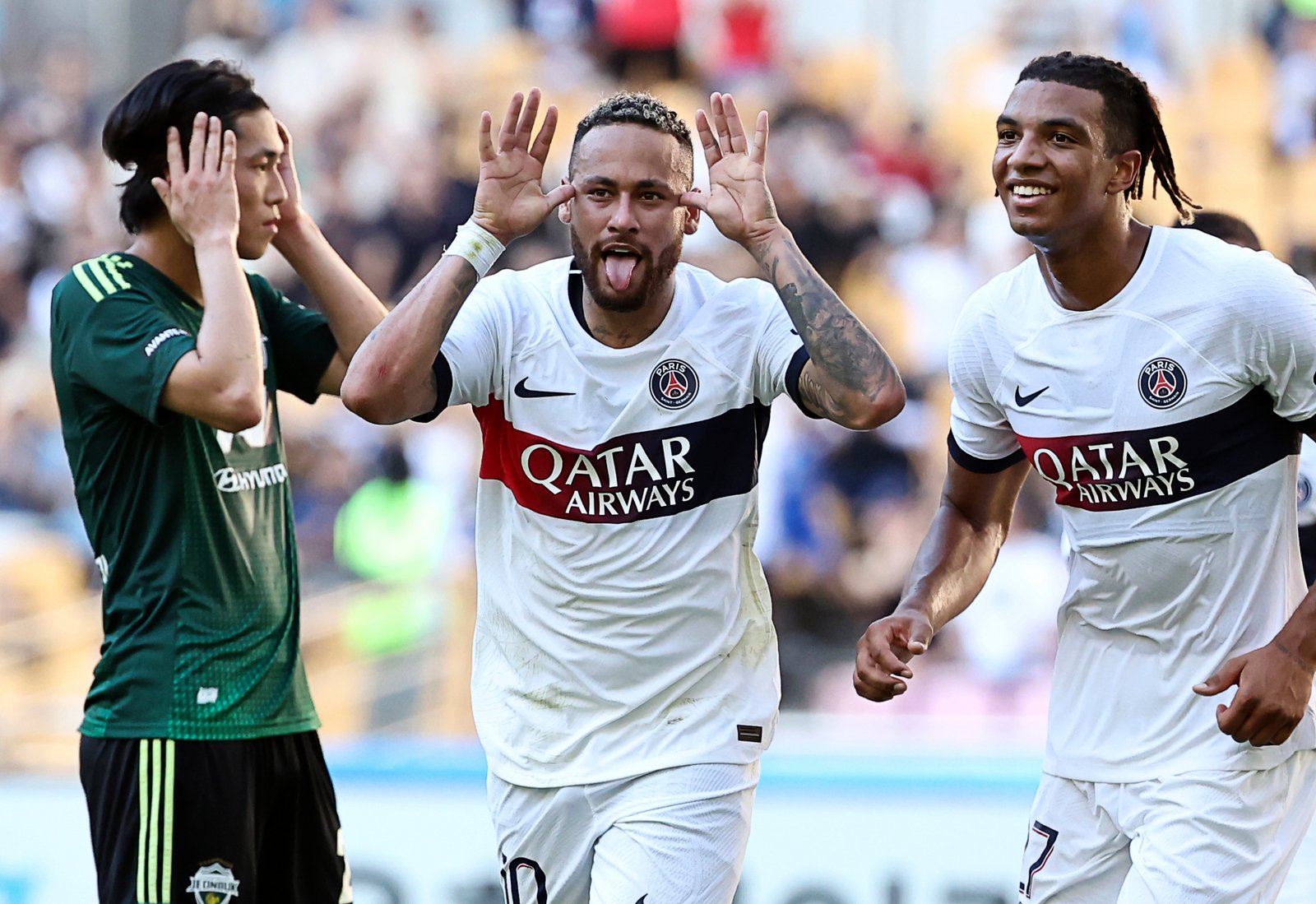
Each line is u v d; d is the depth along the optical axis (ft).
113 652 42.19
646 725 41.93
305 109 128.98
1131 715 42.24
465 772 75.36
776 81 134.21
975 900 73.51
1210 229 47.19
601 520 41.19
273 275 117.70
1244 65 137.08
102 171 130.00
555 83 132.77
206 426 42.11
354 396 39.19
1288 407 40.42
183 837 41.37
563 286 42.09
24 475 112.78
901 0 140.46
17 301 123.44
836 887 73.67
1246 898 40.68
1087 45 138.31
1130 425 40.60
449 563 103.45
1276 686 38.91
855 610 105.19
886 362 39.50
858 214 124.16
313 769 44.42
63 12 136.98
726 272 115.44
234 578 42.50
